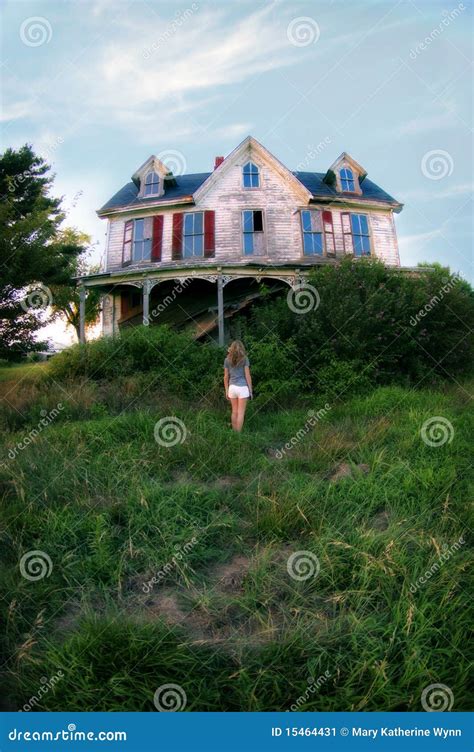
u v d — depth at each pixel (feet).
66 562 12.57
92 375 39.42
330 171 63.36
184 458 19.48
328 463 18.69
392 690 8.96
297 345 37.81
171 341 40.96
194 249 59.98
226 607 10.82
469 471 16.92
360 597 10.80
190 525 14.10
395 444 19.86
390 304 38.75
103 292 65.31
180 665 9.36
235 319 55.47
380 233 63.41
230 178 61.11
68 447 20.17
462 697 8.85
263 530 13.96
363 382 34.55
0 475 17.11
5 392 34.96
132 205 61.46
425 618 10.15
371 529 12.98
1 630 10.46
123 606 11.11
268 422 27.94
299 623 10.11
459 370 41.55
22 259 52.70
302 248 59.72
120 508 14.99
